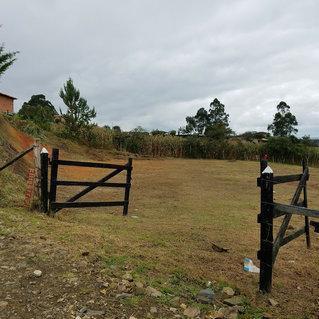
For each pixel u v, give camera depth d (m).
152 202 13.20
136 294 4.78
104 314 4.23
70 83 32.44
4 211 8.11
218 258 7.08
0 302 4.33
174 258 6.68
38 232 6.90
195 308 4.56
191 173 23.72
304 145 39.12
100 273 5.27
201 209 12.25
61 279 5.00
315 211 5.04
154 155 37.44
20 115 30.64
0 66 18.19
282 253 7.96
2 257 5.59
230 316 4.54
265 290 5.58
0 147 14.40
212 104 58.25
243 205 13.43
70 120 32.53
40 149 8.98
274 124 52.09
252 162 34.44
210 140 39.69
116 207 11.91
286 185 19.98
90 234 7.30
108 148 35.44
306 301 5.50
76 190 14.87
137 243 7.33
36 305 4.34
